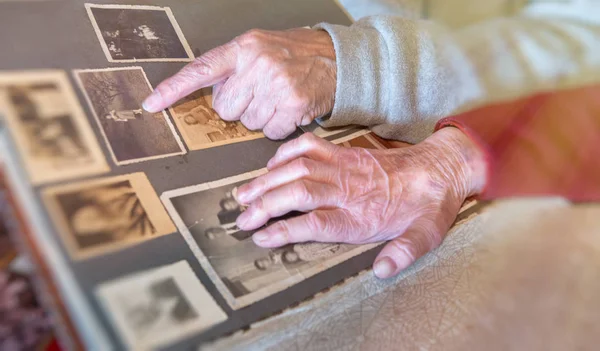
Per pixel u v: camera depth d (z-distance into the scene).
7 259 0.45
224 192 0.62
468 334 0.39
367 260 0.60
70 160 0.55
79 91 0.62
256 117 0.70
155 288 0.49
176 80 0.66
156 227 0.54
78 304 0.45
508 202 0.36
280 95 0.69
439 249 0.60
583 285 0.30
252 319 0.50
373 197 0.61
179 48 0.77
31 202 0.49
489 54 0.38
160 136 0.64
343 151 0.63
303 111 0.70
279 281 0.54
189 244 0.55
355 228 0.60
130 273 0.49
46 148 0.54
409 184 0.62
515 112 0.37
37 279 0.45
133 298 0.47
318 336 0.50
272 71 0.68
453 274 0.56
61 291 0.45
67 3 0.72
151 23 0.78
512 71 0.37
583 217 0.32
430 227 0.59
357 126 0.79
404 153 0.65
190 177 0.61
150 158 0.61
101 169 0.56
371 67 0.72
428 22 0.54
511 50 0.37
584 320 0.29
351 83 0.71
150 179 0.59
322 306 0.53
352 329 0.51
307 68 0.71
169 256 0.53
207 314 0.49
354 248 0.61
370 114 0.75
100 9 0.74
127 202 0.55
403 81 0.71
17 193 0.49
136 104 0.65
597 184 0.32
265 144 0.71
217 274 0.53
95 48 0.69
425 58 0.71
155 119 0.65
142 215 0.55
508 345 0.32
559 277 0.31
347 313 0.53
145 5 0.80
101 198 0.54
